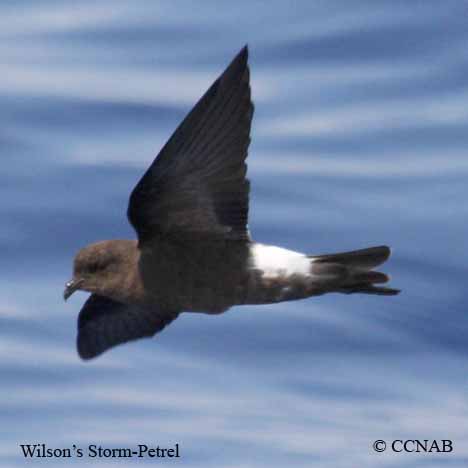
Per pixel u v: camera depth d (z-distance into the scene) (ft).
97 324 39.42
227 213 34.09
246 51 32.65
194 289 35.32
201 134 33.06
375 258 34.63
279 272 34.71
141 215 34.40
